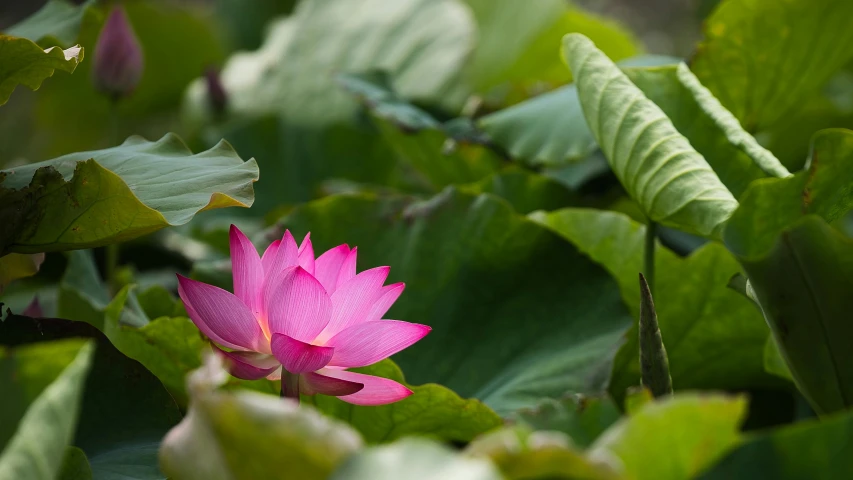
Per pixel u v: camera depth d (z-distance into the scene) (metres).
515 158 3.88
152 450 3.28
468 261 3.67
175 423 3.31
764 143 4.60
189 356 3.46
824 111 4.57
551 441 3.00
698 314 3.63
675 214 3.41
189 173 3.40
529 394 3.52
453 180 4.59
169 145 3.48
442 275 3.68
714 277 3.61
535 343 3.60
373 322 3.24
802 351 3.25
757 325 3.61
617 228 3.67
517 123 3.94
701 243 3.94
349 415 3.40
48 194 3.32
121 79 4.33
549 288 3.63
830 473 3.04
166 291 3.67
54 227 3.33
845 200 3.31
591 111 3.50
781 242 3.21
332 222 3.74
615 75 3.47
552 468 3.00
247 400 3.01
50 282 4.20
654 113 3.44
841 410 3.26
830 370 3.25
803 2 3.74
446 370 3.60
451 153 4.18
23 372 3.08
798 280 3.22
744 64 3.83
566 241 3.66
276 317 3.24
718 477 3.06
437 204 3.71
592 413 3.17
